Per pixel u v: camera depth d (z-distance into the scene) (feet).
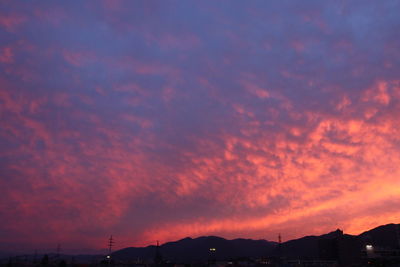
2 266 476.54
